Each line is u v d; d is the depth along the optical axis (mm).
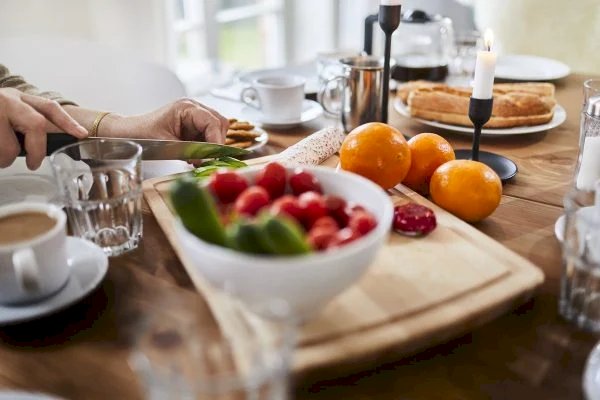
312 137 1033
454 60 1590
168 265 757
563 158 1091
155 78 1432
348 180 690
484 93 944
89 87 1475
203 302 680
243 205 621
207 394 477
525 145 1150
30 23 1801
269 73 1552
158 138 1048
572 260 659
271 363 480
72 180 818
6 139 925
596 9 2021
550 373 590
